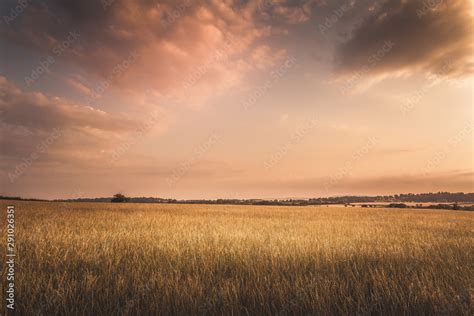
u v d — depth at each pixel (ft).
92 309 11.25
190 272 16.76
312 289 13.53
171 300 12.02
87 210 87.56
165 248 23.21
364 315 11.30
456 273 16.99
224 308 11.55
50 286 13.15
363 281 15.16
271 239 29.81
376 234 38.27
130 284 14.33
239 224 50.72
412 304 12.03
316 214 96.27
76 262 18.39
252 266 17.67
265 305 12.00
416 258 20.74
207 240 28.55
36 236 28.53
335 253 21.97
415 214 109.60
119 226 42.32
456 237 36.65
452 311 11.55
